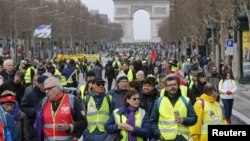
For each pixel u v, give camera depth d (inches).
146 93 856.9
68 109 642.2
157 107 708.7
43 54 6107.3
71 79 1640.0
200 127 761.6
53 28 6924.2
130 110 671.8
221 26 3486.7
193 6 4813.0
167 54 7234.3
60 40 7495.1
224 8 3176.7
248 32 2667.3
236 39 2977.4
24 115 709.3
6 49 4092.0
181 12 5930.1
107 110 794.8
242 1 2598.4
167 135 699.4
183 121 700.7
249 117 1594.5
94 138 786.8
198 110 759.7
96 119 790.5
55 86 641.6
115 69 2608.3
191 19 5137.8
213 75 1416.1
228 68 1387.8
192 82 1169.4
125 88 847.7
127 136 665.6
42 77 821.9
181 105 704.4
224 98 1371.8
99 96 796.0
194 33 5423.2
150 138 722.8
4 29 5027.1
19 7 5625.0
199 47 4574.3
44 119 644.7
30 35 6092.5
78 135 647.1
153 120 711.1
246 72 2731.3
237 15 2829.7
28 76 1482.5
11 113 695.1
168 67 1615.4
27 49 5925.2
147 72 2343.8
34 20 6087.6
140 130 662.5
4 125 630.5
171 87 703.7
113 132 669.9
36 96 821.9
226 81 1375.5
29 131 775.1
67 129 637.3
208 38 3993.6
